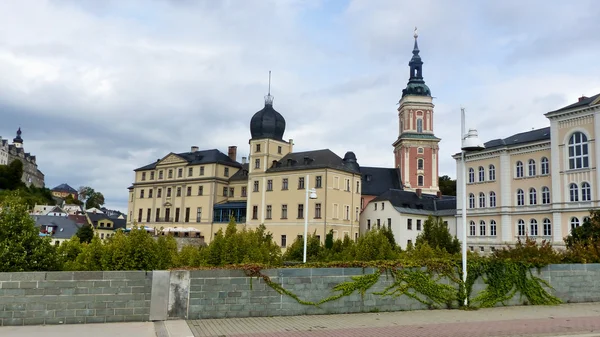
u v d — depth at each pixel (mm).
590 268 22844
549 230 65000
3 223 17203
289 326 16031
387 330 15617
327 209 77812
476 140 20422
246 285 17562
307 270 18406
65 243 28094
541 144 67188
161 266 22672
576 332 15602
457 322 17156
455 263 20750
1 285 14938
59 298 15391
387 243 34625
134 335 14172
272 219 84312
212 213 94938
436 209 87562
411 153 110812
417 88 115312
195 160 101188
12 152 195000
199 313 16922
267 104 93188
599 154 58906
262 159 87875
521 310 20062
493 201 74062
